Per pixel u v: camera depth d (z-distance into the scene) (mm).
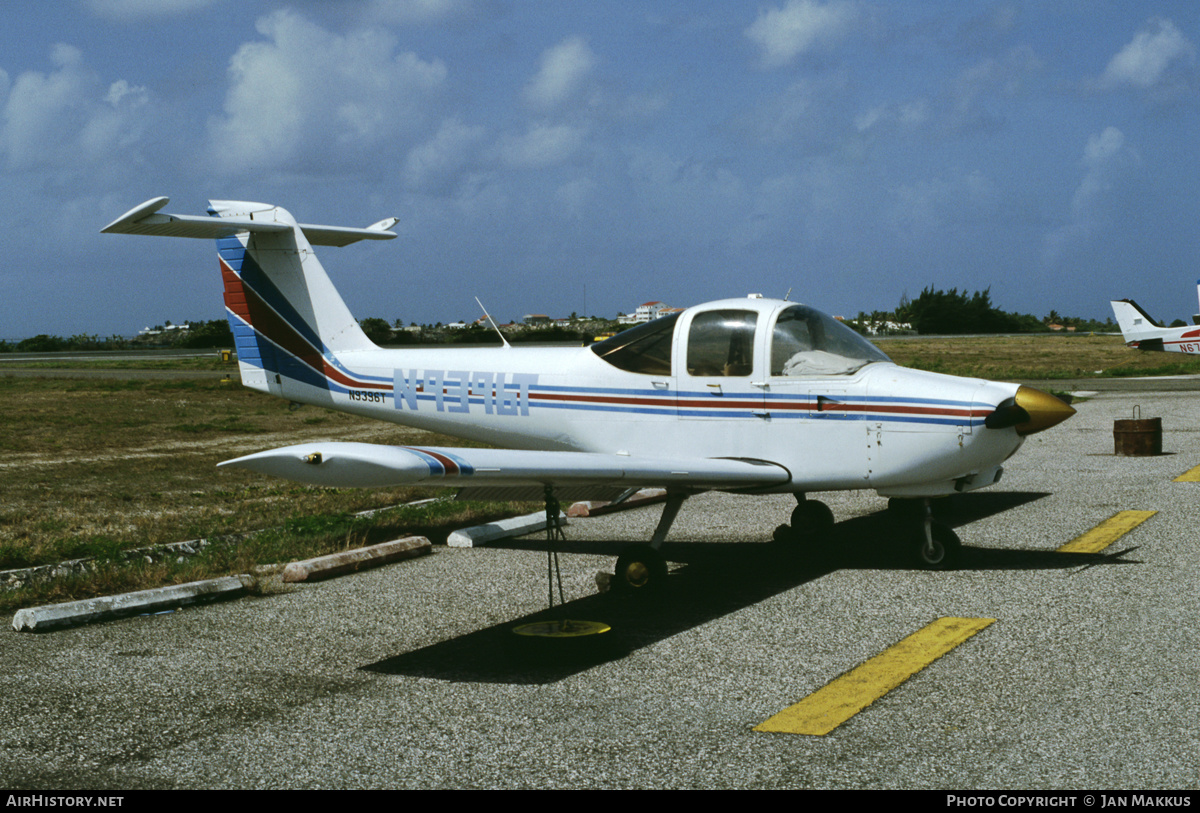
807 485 6145
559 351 7250
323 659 4398
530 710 3682
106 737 3459
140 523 7910
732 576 6016
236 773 3135
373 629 4910
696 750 3244
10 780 3096
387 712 3688
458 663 4324
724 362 6320
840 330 6414
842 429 5988
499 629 4891
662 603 5375
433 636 4777
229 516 8328
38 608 4984
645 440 6652
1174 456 11219
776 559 6504
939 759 3104
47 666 4316
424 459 4277
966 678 3900
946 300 98875
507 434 7371
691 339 6457
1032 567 5934
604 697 3818
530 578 6074
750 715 3570
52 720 3637
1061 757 3086
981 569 5930
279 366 8492
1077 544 6574
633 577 5480
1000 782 2916
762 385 6195
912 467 5828
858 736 3324
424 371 7727
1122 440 11383
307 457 4223
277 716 3662
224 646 4625
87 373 37719
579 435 6949
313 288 8320
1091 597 5133
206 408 20422
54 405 20625
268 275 8469
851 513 8344
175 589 5418
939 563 6035
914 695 3721
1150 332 42188
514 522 7617
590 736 3396
